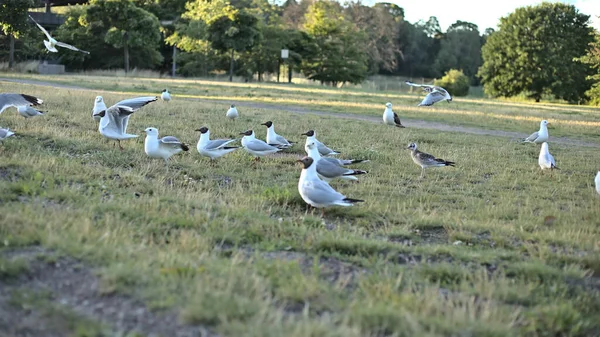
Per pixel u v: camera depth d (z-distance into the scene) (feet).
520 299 23.31
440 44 325.01
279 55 208.64
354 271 24.91
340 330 18.22
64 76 139.74
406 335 18.90
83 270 21.74
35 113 53.62
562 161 55.88
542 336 20.89
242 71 210.18
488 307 21.54
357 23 270.46
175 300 19.79
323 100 106.52
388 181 43.14
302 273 23.49
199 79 184.65
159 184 36.29
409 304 21.03
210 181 38.93
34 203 28.91
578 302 23.63
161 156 40.96
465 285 23.47
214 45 187.62
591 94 185.57
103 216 27.99
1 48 167.02
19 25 146.10
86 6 190.80
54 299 19.69
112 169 39.34
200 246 25.18
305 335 17.78
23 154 39.68
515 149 60.90
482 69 223.30
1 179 33.14
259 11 227.81
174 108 72.79
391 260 26.78
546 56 208.64
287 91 129.80
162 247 25.18
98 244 23.86
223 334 18.08
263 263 23.77
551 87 208.95
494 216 35.63
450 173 47.16
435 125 79.10
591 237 31.89
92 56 197.67
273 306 20.02
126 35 181.16
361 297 21.79
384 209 35.04
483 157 54.95
